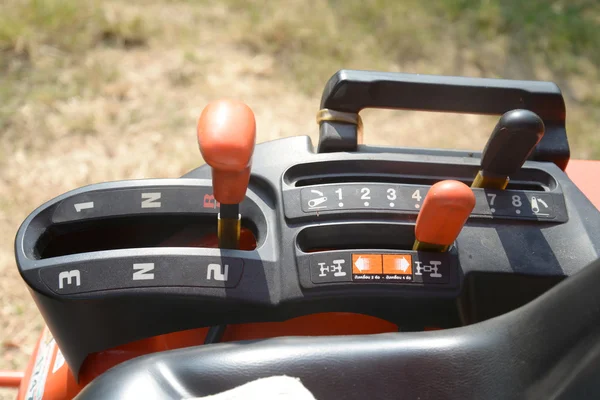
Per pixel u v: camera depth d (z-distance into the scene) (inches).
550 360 22.0
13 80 78.5
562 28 101.7
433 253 28.8
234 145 23.8
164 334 30.7
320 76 87.2
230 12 93.7
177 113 78.7
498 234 29.9
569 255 29.5
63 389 32.3
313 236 29.6
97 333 28.4
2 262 62.0
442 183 26.4
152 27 88.0
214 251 28.2
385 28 96.0
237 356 24.1
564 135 34.3
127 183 30.2
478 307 29.5
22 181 69.1
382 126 84.3
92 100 78.0
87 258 27.4
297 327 31.2
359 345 24.4
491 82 33.3
